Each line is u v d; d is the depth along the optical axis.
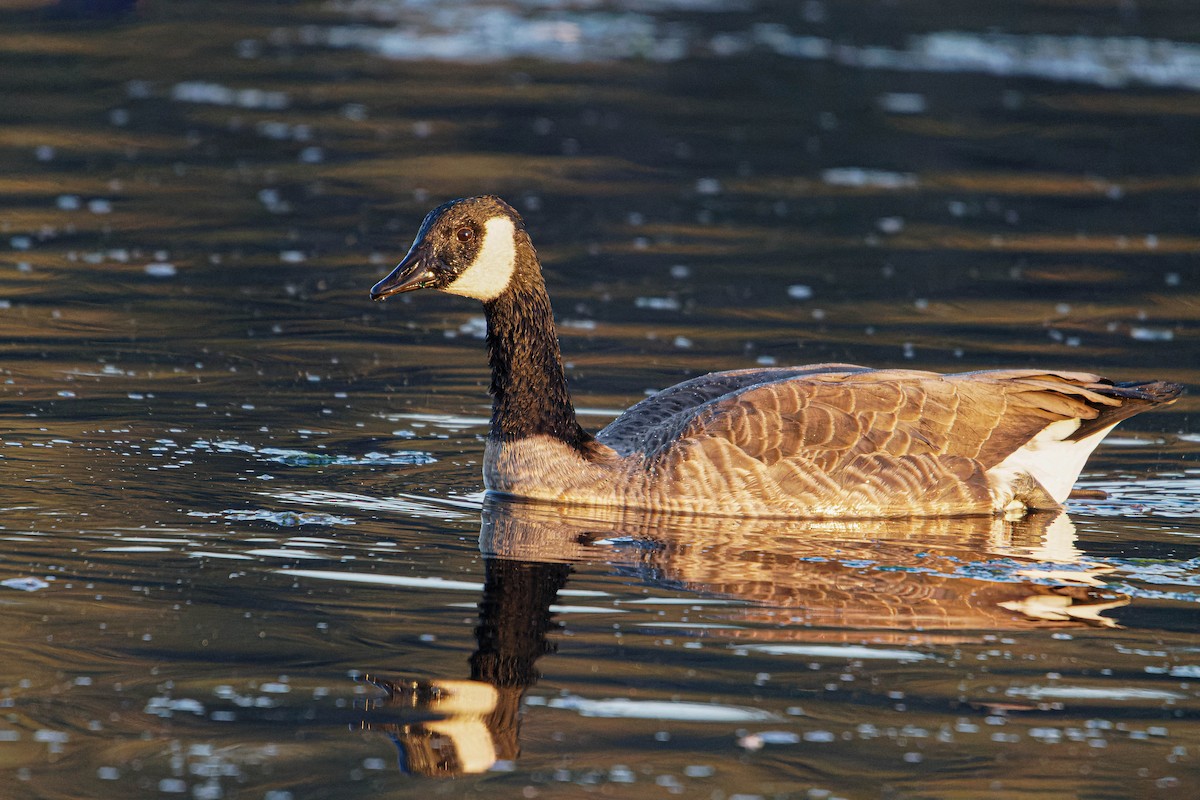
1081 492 13.70
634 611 10.60
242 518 12.40
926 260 22.69
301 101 31.86
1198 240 24.03
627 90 33.50
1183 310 20.25
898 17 41.81
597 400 16.27
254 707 9.05
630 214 24.86
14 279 20.34
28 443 14.10
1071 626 10.51
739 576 11.39
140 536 11.85
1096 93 33.88
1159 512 13.20
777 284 21.34
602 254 22.62
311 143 28.66
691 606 10.73
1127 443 15.23
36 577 10.91
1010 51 37.94
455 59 36.22
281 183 26.03
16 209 23.98
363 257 22.31
